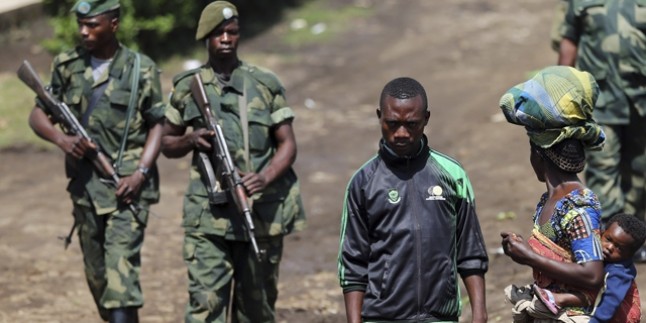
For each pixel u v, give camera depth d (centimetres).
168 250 3075
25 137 4256
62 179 3866
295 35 6022
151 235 3212
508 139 4094
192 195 1953
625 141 2469
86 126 2150
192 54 5359
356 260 1499
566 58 2478
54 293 2720
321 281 2777
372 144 4294
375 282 1485
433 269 1474
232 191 1886
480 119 4456
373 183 1487
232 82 1962
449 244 1491
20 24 5459
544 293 1392
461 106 4694
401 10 6662
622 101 2411
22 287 2755
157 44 5341
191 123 1986
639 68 2395
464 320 2292
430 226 1477
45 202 3575
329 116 4709
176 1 5334
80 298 2692
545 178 1428
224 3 1958
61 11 5134
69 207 3531
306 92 5072
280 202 1980
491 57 5584
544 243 1407
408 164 1489
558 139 1391
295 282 2770
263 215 1961
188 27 5531
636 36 2392
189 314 1923
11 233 3234
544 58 5438
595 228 1370
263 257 1981
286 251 3053
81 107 2155
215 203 1916
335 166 4016
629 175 2486
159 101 2169
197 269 1930
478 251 1511
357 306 1489
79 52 2172
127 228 2123
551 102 1388
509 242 1402
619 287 1391
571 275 1359
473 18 6494
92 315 2567
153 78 2166
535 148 1427
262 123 1961
